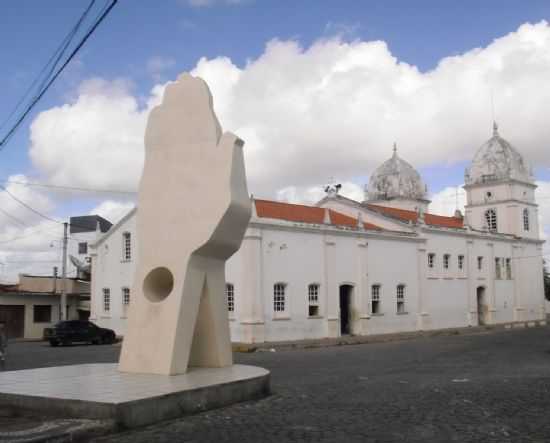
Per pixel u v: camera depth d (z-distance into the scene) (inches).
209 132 575.2
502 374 729.0
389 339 1472.7
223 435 388.2
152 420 422.6
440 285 1847.9
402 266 1711.4
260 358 1003.9
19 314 1695.4
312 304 1467.8
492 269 2074.3
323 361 939.3
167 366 541.3
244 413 463.8
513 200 2187.5
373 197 2268.7
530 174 2294.5
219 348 591.5
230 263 1362.0
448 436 382.9
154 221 582.6
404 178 2240.4
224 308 601.6
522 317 2190.0
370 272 1604.3
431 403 507.5
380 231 1643.7
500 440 371.9
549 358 964.6
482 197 2255.2
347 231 1546.5
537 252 2315.5
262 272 1357.0
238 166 574.6
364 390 591.2
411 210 2134.6
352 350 1179.9
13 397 437.4
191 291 562.3
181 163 582.9
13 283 1913.1
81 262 2233.0
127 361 563.5
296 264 1429.6
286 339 1390.3
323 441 369.7
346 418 442.6
